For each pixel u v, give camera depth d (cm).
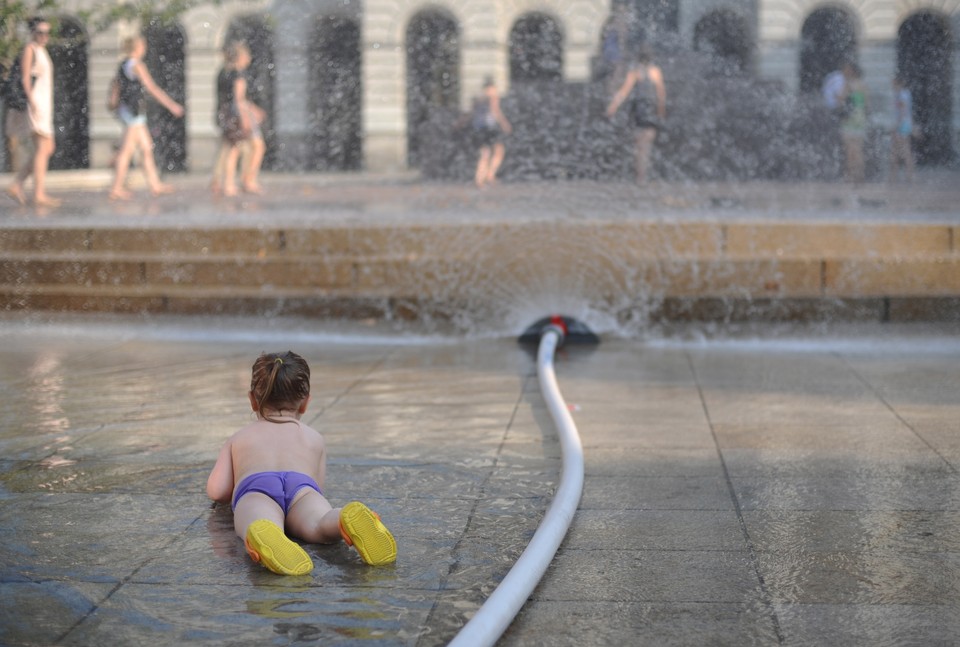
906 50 2322
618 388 653
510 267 897
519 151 1792
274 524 363
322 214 1120
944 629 314
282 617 324
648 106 1669
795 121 1767
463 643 288
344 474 471
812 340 812
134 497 439
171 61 2562
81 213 1141
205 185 1670
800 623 319
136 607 331
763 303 873
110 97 1402
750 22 2488
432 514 419
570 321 822
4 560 371
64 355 751
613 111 1720
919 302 869
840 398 620
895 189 1509
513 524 408
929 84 2227
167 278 934
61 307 930
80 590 344
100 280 940
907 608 329
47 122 1205
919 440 525
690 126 1772
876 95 1762
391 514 419
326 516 378
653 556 375
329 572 359
